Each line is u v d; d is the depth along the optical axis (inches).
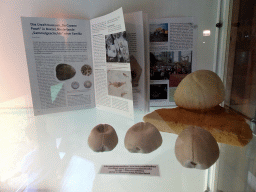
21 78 30.8
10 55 29.9
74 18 29.4
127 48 24.3
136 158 20.1
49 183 18.5
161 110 24.6
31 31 27.3
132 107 26.8
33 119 29.8
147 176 18.8
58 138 24.8
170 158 19.4
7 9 28.0
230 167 18.5
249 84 21.5
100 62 29.5
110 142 20.9
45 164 20.8
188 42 28.5
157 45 28.7
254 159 18.6
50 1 28.6
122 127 25.3
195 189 18.2
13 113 30.9
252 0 21.2
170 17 28.2
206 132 17.9
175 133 21.2
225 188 17.9
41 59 28.5
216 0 27.0
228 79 25.3
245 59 22.4
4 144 24.0
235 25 24.5
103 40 27.7
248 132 19.3
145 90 28.5
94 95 32.2
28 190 18.2
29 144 23.8
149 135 19.6
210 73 22.1
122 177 18.9
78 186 18.3
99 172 19.4
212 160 16.8
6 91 31.3
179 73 28.8
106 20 26.3
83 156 21.5
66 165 20.5
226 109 22.0
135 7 29.0
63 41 28.7
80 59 30.1
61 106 31.2
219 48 27.7
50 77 29.5
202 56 28.7
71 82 30.6
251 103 21.0
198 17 27.9
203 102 20.9
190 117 21.2
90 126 26.9
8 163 21.0
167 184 18.2
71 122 28.5
